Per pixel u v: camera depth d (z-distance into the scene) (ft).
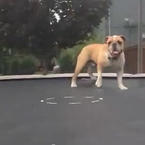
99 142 5.99
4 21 27.43
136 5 25.00
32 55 27.32
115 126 6.99
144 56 21.59
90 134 6.47
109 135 6.39
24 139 6.24
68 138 6.25
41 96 10.40
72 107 8.76
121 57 11.21
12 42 27.37
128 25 25.30
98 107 8.70
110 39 11.04
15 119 7.74
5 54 26.78
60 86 12.26
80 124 7.18
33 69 24.25
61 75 14.80
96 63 11.80
